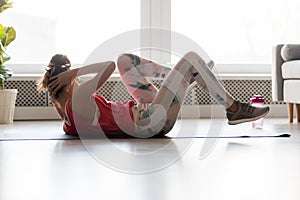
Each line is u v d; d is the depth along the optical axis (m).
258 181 1.63
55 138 2.91
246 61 5.11
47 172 1.81
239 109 2.92
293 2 5.10
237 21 5.08
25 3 4.89
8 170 1.86
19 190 1.51
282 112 4.87
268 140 2.81
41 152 2.35
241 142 2.72
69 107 2.96
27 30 4.91
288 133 3.14
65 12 4.91
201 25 5.04
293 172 1.80
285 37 5.11
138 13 4.95
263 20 5.10
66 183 1.61
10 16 4.89
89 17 4.92
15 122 4.30
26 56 4.91
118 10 4.94
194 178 1.69
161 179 1.67
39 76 4.66
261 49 5.12
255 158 2.15
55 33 4.92
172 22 5.00
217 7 5.05
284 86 4.24
